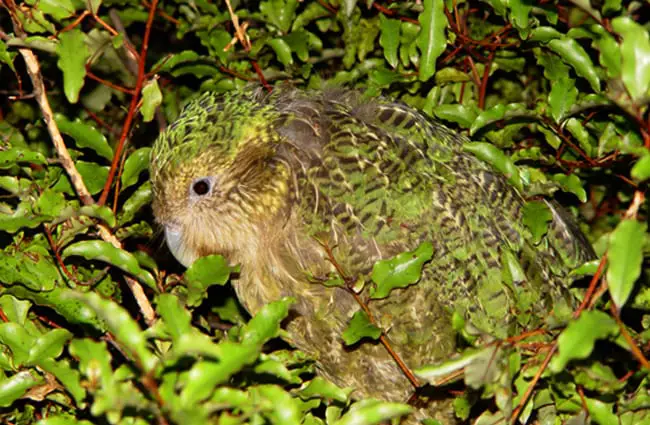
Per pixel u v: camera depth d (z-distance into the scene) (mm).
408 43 6773
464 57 7133
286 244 6703
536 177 6637
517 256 6773
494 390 4484
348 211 6543
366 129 6793
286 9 7059
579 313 4688
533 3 6344
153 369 3863
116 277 6781
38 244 5957
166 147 6855
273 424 4273
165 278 5820
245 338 4586
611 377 4602
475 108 6500
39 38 5410
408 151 6766
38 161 5590
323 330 6746
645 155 4125
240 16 7273
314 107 6941
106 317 3895
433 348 6648
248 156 6758
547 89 7441
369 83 7328
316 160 6695
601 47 4453
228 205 6773
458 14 6945
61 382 5172
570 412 5176
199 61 6824
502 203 6910
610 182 7254
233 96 7035
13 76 8531
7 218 5484
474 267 6617
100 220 5605
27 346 5355
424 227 6559
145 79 5785
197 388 3836
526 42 6570
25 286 5688
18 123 8477
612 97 4316
